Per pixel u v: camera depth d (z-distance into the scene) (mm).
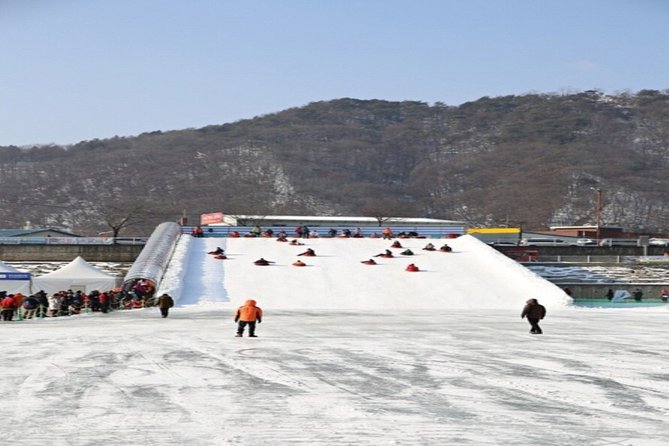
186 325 39562
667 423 13742
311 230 98375
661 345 29141
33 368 21422
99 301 52688
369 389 17656
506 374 20391
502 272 74625
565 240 121188
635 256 94688
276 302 64250
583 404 15734
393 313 53312
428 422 13758
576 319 47094
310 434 12766
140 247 85938
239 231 94812
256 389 17625
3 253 84688
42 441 12359
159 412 14766
